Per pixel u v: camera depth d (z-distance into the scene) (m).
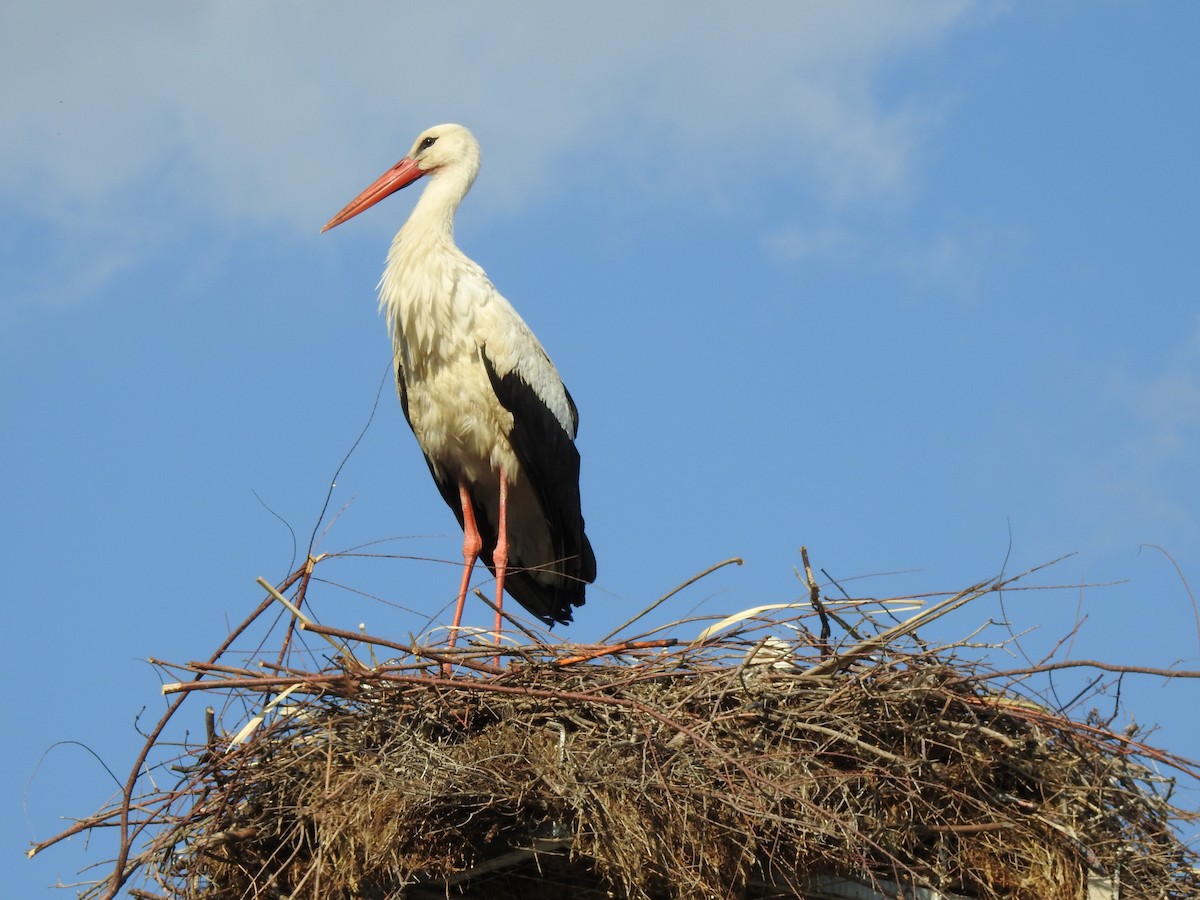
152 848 11.53
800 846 11.10
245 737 11.97
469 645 13.37
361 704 12.23
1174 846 11.68
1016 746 11.63
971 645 11.80
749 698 11.95
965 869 11.61
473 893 12.20
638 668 12.53
